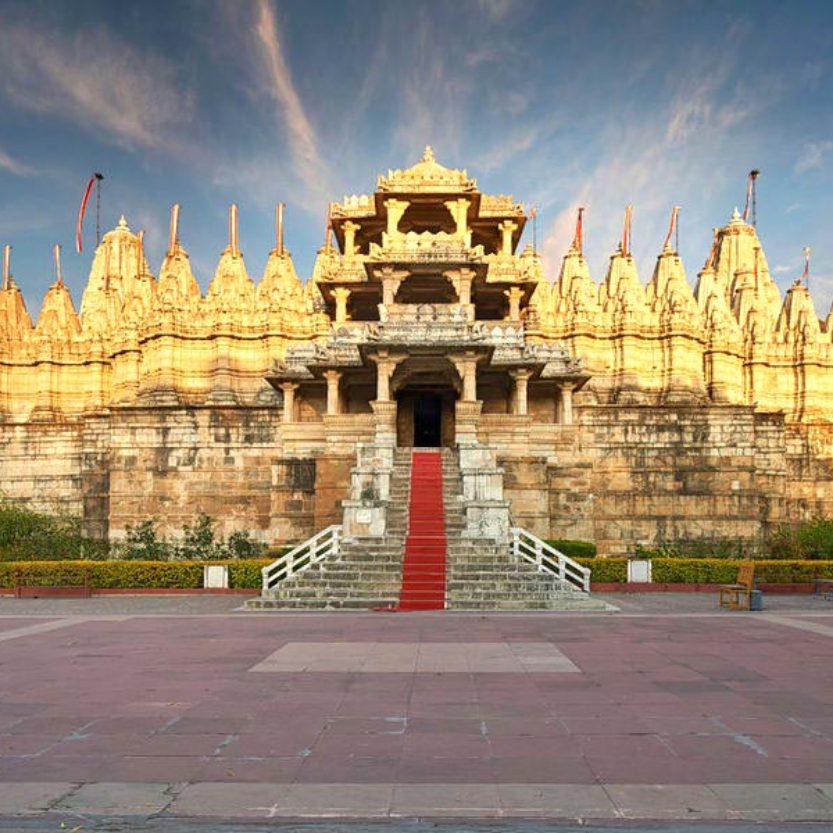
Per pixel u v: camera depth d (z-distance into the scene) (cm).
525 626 2361
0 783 984
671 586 3703
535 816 887
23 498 6050
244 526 5106
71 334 7850
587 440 5400
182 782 984
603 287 7681
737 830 858
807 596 3547
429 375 4750
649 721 1245
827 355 7606
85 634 2230
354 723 1235
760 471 5712
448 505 3644
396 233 5025
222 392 6662
